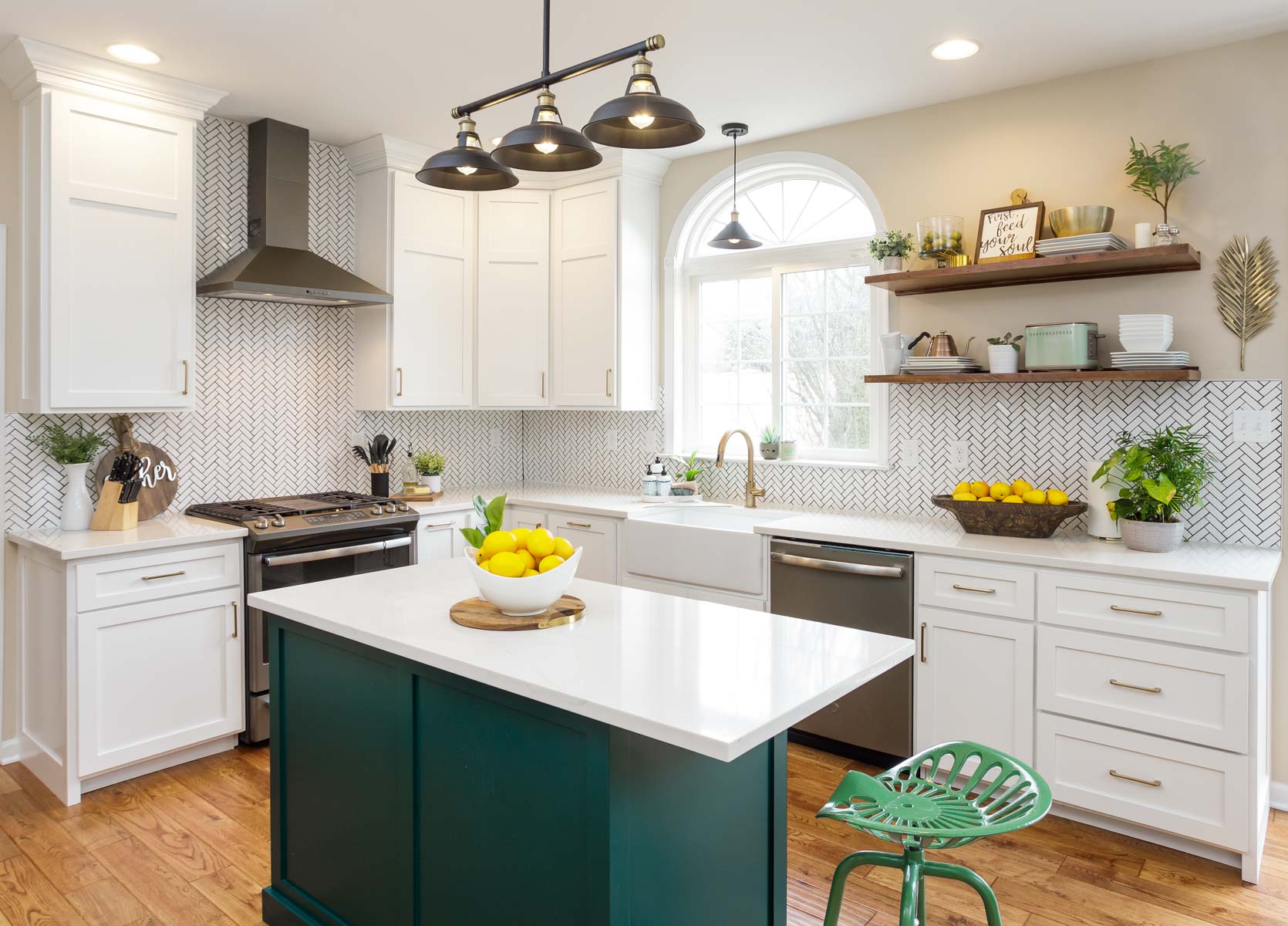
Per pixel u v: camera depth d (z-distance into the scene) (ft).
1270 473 9.71
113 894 8.04
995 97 11.43
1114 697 8.81
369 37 9.75
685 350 15.14
